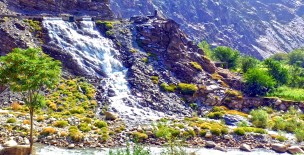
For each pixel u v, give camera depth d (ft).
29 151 130.41
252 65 372.79
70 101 217.56
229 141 176.04
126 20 328.29
